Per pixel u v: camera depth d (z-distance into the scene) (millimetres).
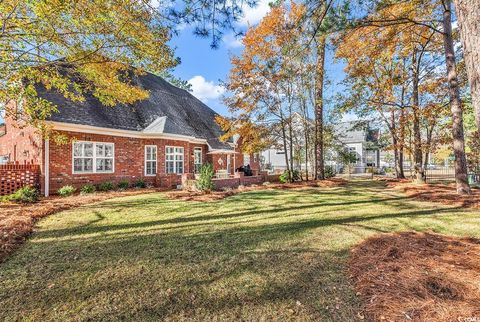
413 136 14297
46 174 10719
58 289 2887
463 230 4918
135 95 9422
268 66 13094
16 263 3605
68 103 12219
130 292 2816
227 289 2863
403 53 14086
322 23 6102
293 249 4086
